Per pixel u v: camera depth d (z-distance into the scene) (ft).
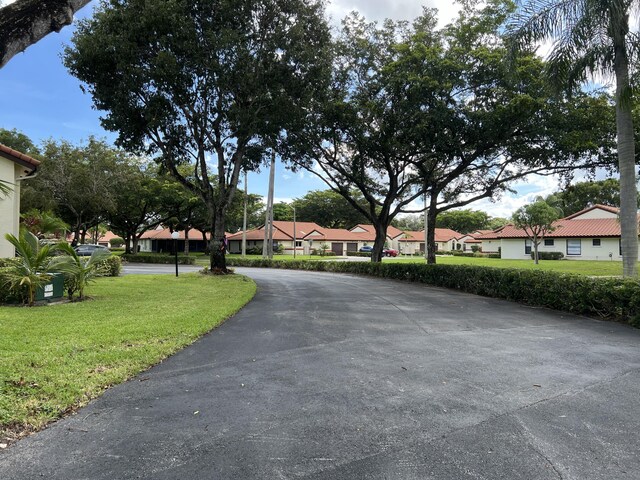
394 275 62.39
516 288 36.47
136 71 42.22
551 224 113.50
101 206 91.30
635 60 32.63
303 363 16.96
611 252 119.55
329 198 224.53
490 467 9.11
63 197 86.17
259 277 65.92
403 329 24.02
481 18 48.37
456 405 12.62
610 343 20.76
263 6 46.24
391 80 47.88
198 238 206.69
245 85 46.16
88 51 42.06
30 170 47.75
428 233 62.28
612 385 14.46
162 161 55.52
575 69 34.65
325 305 33.40
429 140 46.39
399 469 9.03
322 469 9.02
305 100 50.21
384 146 53.57
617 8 30.35
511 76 39.50
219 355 18.04
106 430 10.80
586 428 11.05
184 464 9.18
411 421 11.46
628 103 32.58
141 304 30.48
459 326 25.07
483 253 175.32
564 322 26.55
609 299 27.32
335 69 56.80
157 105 44.70
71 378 14.11
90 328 21.34
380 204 73.61
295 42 46.29
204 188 58.90
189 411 12.06
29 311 26.13
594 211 128.16
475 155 52.03
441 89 43.80
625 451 9.82
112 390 13.69
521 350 19.26
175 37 42.22
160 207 126.62
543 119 44.96
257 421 11.42
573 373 15.80
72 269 31.50
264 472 8.89
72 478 8.59
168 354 17.94
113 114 46.16
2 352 16.34
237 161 58.44
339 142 59.67
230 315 27.81
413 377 15.25
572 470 9.00
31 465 9.07
